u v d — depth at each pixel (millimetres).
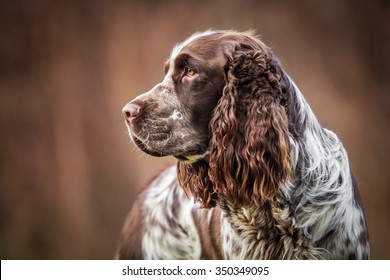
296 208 4156
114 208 11086
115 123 11883
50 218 11297
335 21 11711
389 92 11445
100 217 11117
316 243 4219
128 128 4320
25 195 11469
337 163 4355
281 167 4000
